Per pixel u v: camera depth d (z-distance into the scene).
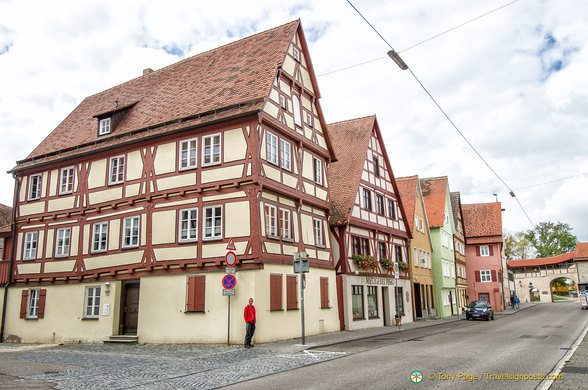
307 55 23.12
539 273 80.12
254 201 17.56
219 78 21.73
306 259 16.11
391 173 32.34
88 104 28.36
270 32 23.02
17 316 23.48
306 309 20.52
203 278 18.09
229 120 18.55
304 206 21.59
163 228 19.33
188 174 19.19
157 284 19.03
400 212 33.31
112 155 21.81
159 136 20.19
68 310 21.75
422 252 37.59
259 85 19.41
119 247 20.55
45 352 16.78
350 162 27.86
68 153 23.58
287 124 20.50
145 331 18.89
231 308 17.33
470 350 14.46
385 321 28.39
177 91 22.92
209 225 18.39
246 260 17.39
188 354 14.74
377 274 27.70
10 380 10.45
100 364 12.94
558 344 16.16
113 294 20.25
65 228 22.89
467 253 54.09
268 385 9.26
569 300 80.50
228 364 12.32
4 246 25.48
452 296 44.31
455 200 52.38
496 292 51.69
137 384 9.81
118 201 20.97
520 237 91.94
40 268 23.27
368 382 9.24
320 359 12.72
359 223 26.11
